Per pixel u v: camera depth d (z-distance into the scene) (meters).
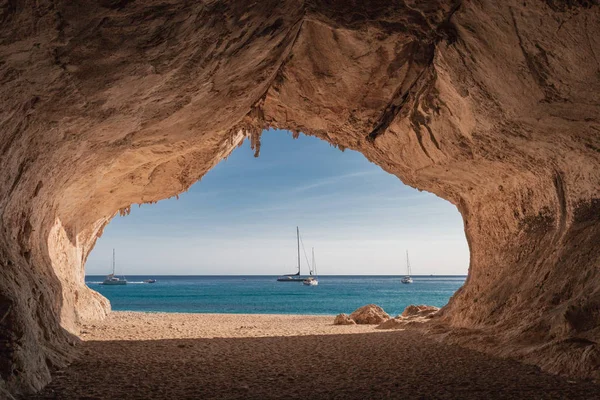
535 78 5.84
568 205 7.96
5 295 5.18
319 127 10.88
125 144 7.96
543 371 6.01
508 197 9.73
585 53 5.08
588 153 6.91
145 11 4.08
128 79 5.23
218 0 4.57
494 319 8.85
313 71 9.00
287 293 77.50
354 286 119.19
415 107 9.07
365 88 9.15
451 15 6.03
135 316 17.67
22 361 4.92
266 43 6.58
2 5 3.22
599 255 6.88
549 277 7.84
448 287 109.06
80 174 8.66
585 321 6.28
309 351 8.43
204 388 5.39
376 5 6.30
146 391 5.20
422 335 10.65
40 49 3.92
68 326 9.58
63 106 5.25
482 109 7.18
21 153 5.54
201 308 40.56
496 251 10.24
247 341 9.94
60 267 12.12
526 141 7.47
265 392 5.20
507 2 5.16
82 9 3.69
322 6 6.38
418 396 4.96
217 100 7.76
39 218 8.12
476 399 4.78
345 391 5.24
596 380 5.23
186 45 5.10
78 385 5.39
